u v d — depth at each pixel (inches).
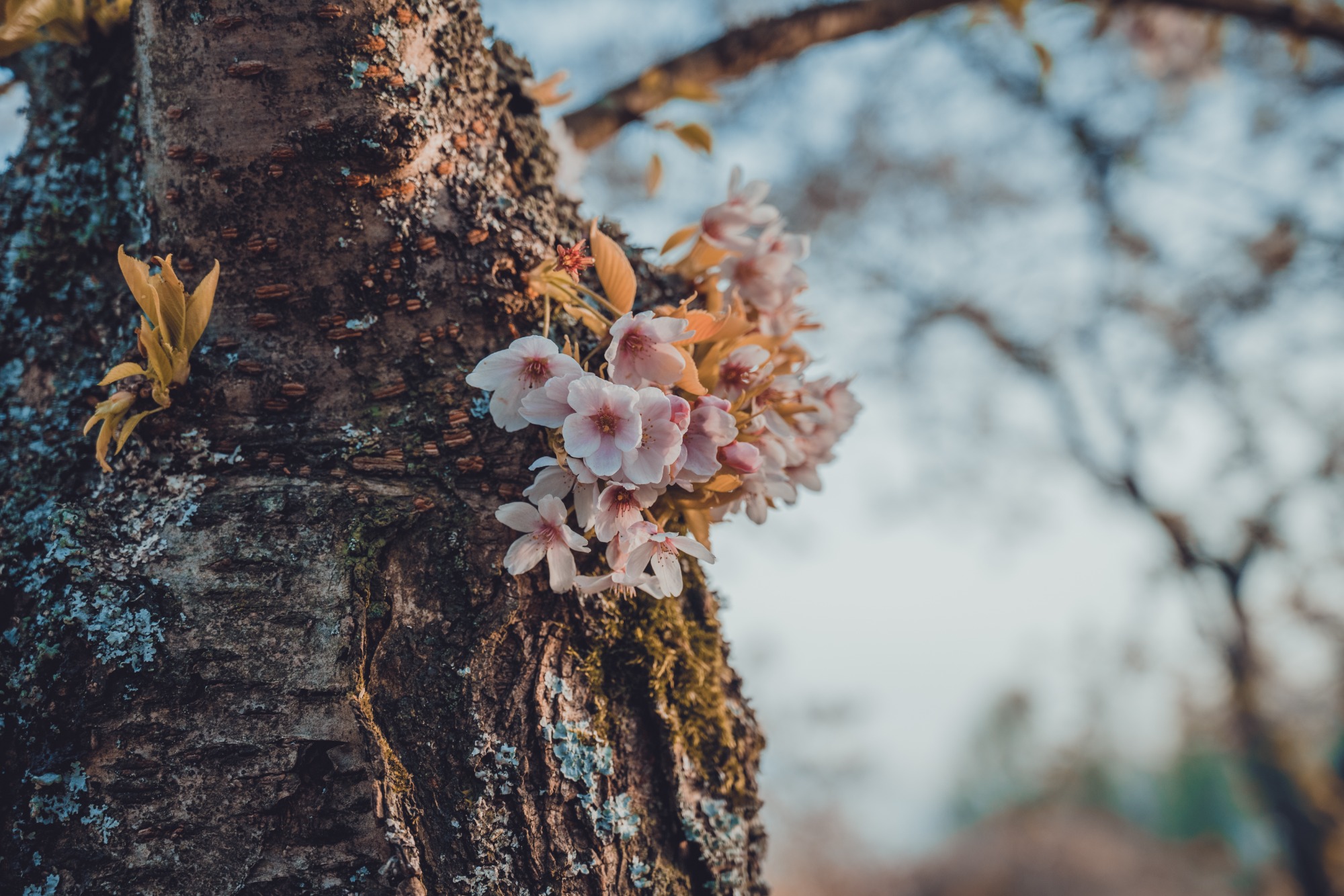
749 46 41.0
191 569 26.0
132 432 26.7
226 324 27.2
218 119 27.0
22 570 26.8
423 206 27.6
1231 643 128.3
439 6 27.9
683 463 26.2
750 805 28.5
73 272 29.2
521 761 26.1
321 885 25.1
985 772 349.1
